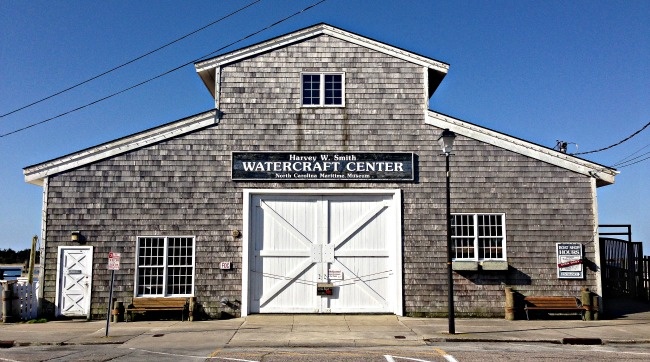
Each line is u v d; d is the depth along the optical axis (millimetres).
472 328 15133
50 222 16938
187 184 17219
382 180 17344
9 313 16500
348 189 17297
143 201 17109
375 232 17391
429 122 17594
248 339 13688
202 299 16891
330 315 17031
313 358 11328
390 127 17578
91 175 17125
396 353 11898
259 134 17453
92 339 13750
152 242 17094
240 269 17016
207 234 17078
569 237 17250
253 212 17359
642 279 20641
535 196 17344
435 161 17469
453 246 17250
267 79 17719
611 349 12609
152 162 17250
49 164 17031
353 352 12039
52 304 16750
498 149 17500
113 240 16969
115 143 17219
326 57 17844
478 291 17078
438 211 17281
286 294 17203
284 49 17875
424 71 17797
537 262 17156
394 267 17188
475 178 17375
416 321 16234
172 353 12047
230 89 17656
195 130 17406
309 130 17516
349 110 17625
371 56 17875
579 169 17422
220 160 17328
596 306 16734
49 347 12977
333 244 17312
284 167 17344
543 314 16875
